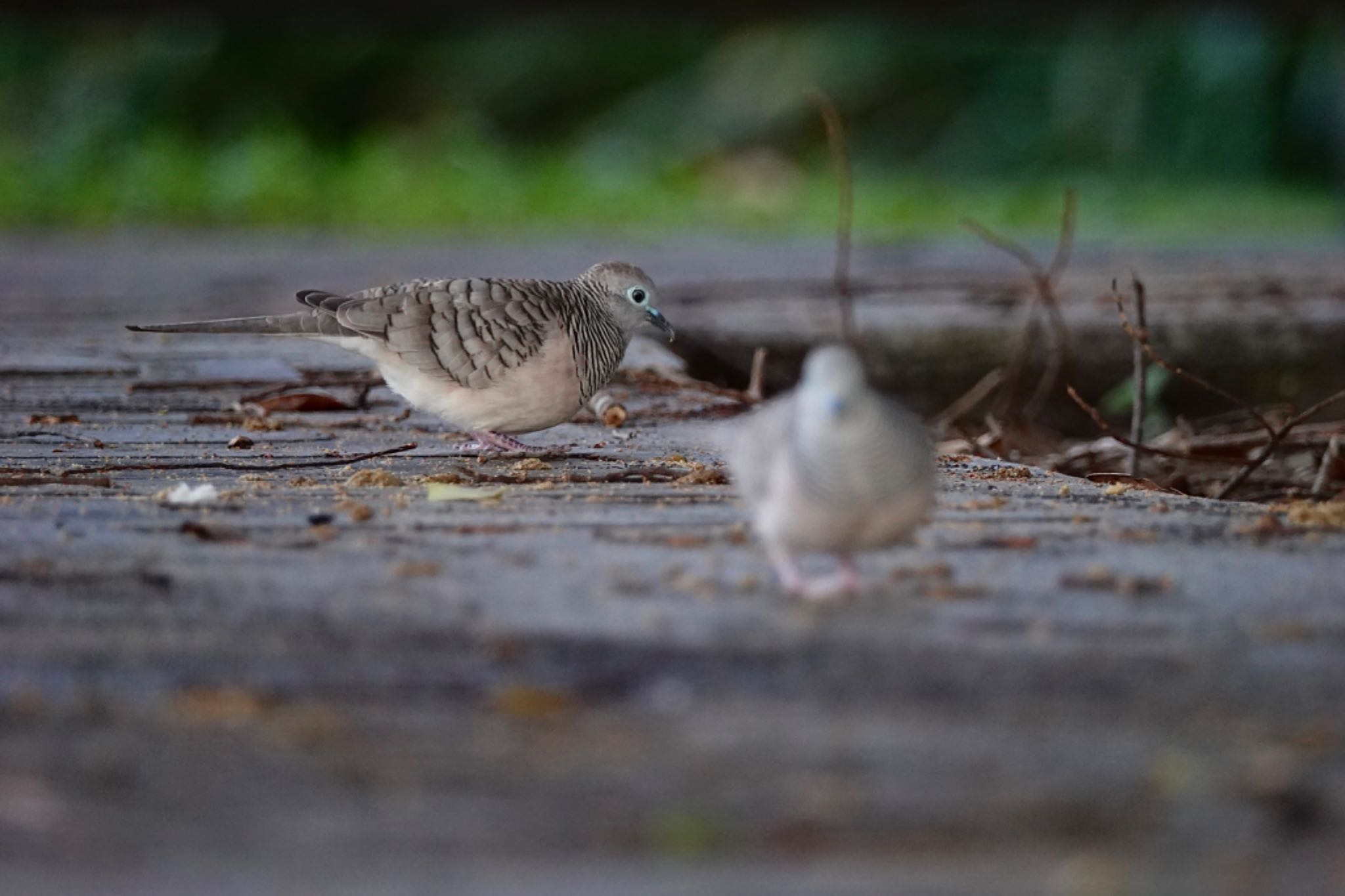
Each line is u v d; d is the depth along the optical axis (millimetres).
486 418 11883
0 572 7789
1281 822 5207
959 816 5242
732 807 5309
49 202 38188
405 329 11672
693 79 55312
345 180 42875
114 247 31688
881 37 53094
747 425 7797
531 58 55969
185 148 45562
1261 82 50156
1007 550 8414
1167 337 19906
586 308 12438
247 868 4918
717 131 53188
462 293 11852
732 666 6543
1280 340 20125
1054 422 19656
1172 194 46719
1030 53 52688
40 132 51750
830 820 5219
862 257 30109
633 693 6277
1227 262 28359
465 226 38938
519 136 57125
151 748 5738
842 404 6887
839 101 53438
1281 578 7805
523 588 7598
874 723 5973
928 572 7918
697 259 29656
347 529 8805
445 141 50219
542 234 36062
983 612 7254
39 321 20281
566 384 11969
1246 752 5711
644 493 10000
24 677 6402
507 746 5773
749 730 5914
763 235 36406
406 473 10930
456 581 7711
